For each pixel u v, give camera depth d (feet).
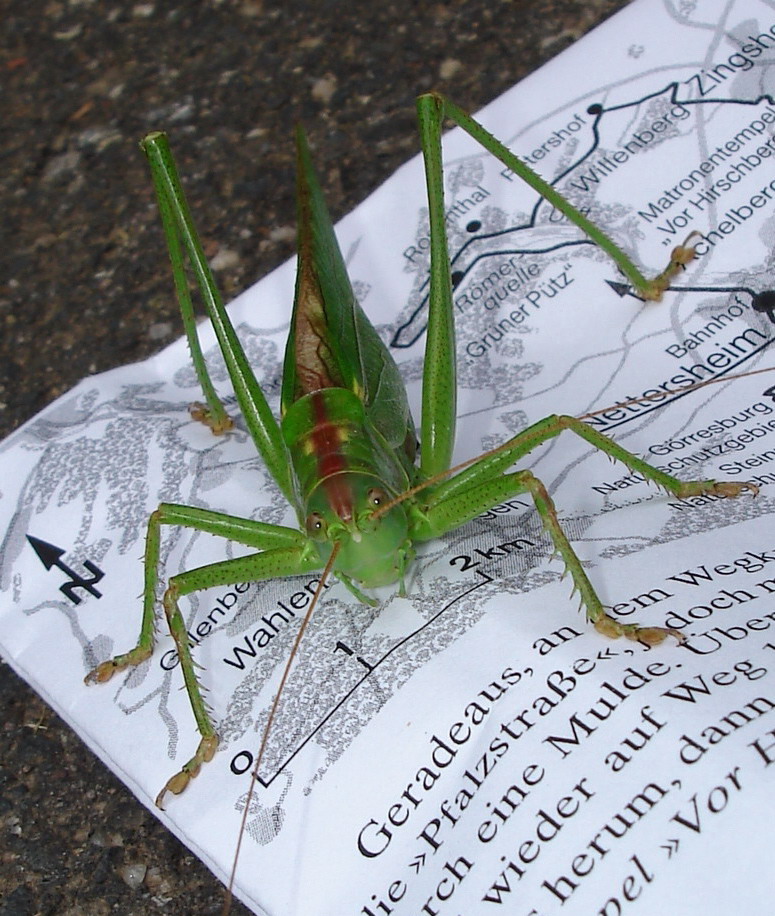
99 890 0.32
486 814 0.27
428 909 0.27
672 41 0.42
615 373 0.38
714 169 0.40
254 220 0.51
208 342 0.43
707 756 0.25
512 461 0.32
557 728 0.27
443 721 0.29
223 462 0.39
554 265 0.41
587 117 0.42
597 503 0.33
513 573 0.32
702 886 0.24
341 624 0.32
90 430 0.40
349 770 0.29
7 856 0.33
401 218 0.43
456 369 0.39
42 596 0.36
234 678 0.32
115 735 0.33
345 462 0.32
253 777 0.28
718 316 0.38
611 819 0.25
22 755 0.36
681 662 0.27
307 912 0.28
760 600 0.28
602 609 0.29
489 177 0.43
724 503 0.32
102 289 0.50
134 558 0.36
